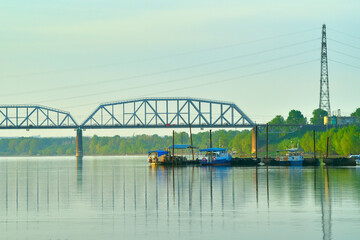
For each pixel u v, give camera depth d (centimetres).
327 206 11481
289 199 12700
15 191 15862
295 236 8619
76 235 8881
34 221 10138
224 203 12119
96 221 10044
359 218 10000
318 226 9319
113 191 15338
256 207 11431
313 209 11081
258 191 14562
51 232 9125
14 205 12444
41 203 12762
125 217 10419
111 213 10931
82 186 17375
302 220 9856
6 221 10169
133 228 9362
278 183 17138
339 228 9144
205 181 18425
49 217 10562
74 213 11000
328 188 15238
